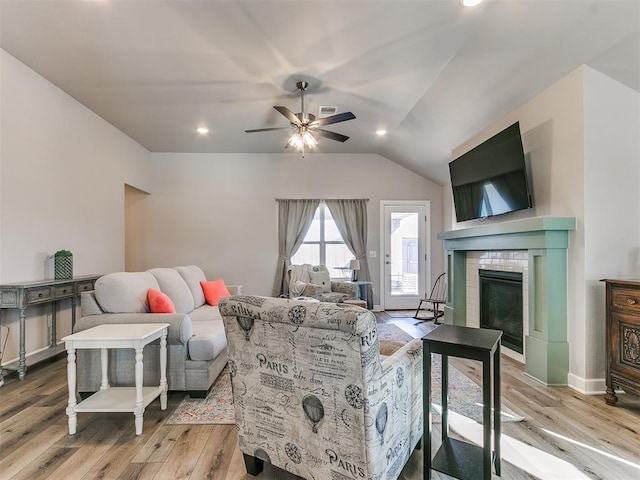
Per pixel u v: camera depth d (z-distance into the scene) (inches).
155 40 113.4
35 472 66.3
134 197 241.9
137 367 79.8
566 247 109.7
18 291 114.6
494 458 65.8
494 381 66.5
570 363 108.3
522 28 101.2
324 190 249.8
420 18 102.0
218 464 68.9
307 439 55.5
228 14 100.6
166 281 136.5
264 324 57.0
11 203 125.0
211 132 202.1
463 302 178.5
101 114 174.9
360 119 181.6
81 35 111.0
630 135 106.4
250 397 61.1
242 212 246.5
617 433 80.6
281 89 147.6
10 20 103.7
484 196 149.9
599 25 91.7
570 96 109.3
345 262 252.1
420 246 252.5
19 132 128.2
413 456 73.3
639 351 88.3
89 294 100.9
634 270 105.9
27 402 97.2
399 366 60.5
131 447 74.8
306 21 103.6
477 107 146.4
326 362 51.6
